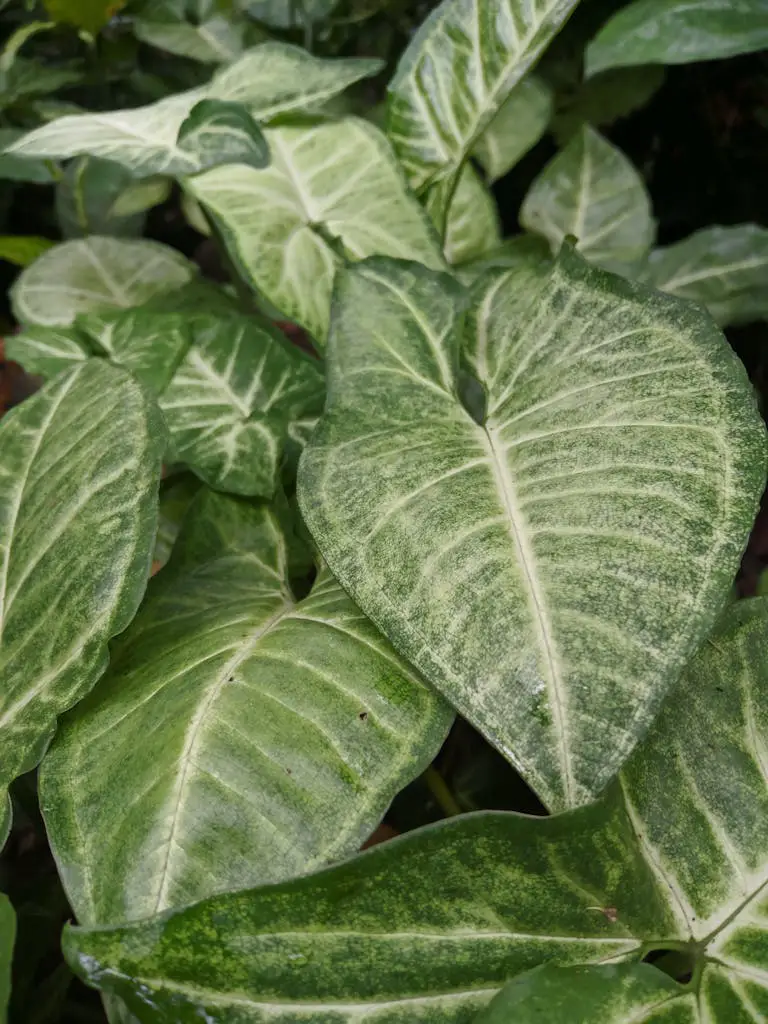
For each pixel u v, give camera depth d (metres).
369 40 0.66
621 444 0.23
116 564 0.24
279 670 0.23
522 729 0.19
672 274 0.52
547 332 0.27
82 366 0.30
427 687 0.22
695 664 0.23
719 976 0.20
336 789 0.20
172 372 0.38
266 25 0.62
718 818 0.22
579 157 0.54
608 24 0.38
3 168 0.52
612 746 0.18
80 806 0.21
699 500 0.21
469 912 0.19
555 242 0.53
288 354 0.40
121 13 0.63
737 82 0.60
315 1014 0.18
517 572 0.21
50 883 0.31
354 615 0.25
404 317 0.29
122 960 0.17
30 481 0.28
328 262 0.36
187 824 0.20
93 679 0.22
